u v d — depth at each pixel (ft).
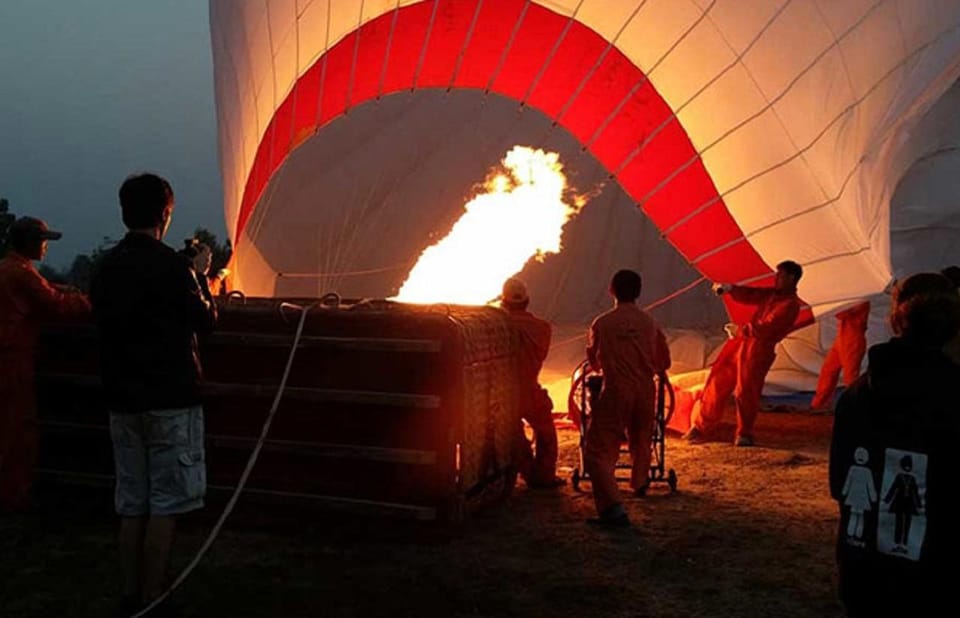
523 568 17.58
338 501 19.15
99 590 16.20
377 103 63.72
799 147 32.68
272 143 37.11
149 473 14.80
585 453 21.47
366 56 35.86
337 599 15.81
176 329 14.79
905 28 31.60
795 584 16.79
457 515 18.80
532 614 15.25
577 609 15.49
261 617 15.02
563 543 19.24
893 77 31.94
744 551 18.78
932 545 8.91
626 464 27.17
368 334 19.15
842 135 32.12
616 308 22.03
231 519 19.92
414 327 18.92
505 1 34.65
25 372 20.42
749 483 24.99
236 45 37.01
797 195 33.12
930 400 9.11
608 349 21.47
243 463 19.79
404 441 18.90
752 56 32.71
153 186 15.15
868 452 9.35
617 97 35.55
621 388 21.21
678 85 34.22
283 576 16.97
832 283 33.09
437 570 17.37
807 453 29.48
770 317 30.30
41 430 20.99
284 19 35.32
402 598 15.89
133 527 14.89
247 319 19.81
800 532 20.16
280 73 36.09
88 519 20.30
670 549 18.84
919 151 40.42
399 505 18.88
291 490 19.47
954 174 42.37
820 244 33.24
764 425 34.86
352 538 19.35
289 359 19.21
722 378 31.60
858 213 32.27
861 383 9.77
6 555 17.99
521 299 23.48
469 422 19.35
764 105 32.96
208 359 20.04
